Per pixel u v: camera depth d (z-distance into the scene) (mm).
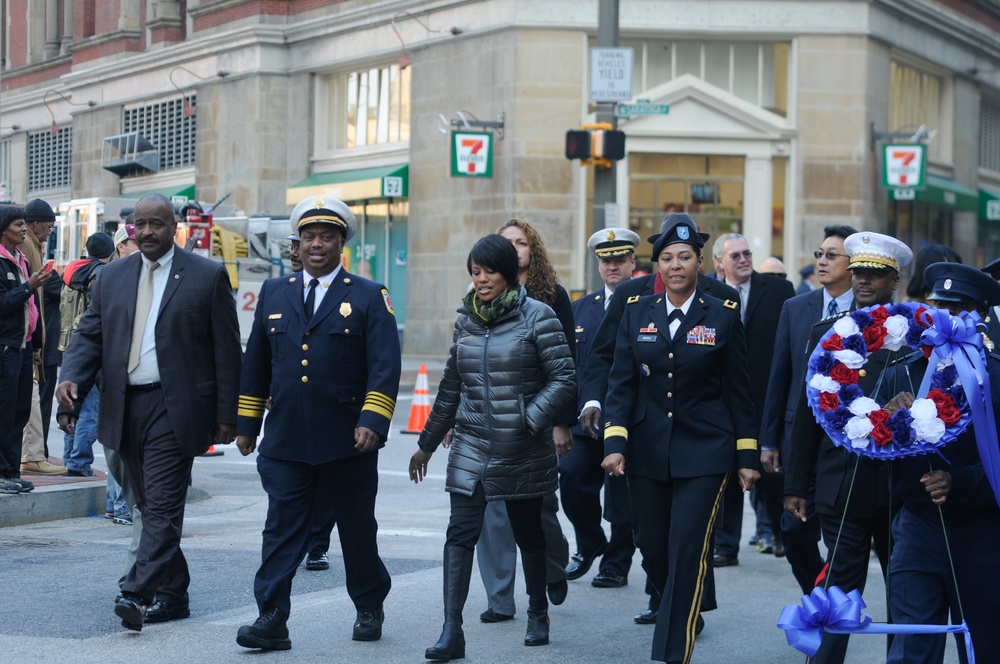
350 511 6547
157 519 6547
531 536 6609
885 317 4973
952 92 30062
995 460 4777
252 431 6629
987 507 4910
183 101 33719
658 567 6340
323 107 30281
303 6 30453
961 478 4820
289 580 6352
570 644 6742
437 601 7543
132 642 6375
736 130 25125
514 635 6926
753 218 25219
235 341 6781
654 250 6328
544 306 6480
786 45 25562
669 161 25125
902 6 26562
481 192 25484
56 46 41344
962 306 5211
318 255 6469
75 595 7301
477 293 6516
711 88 25031
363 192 27609
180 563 6883
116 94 36625
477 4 25578
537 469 6434
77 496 9922
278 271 23047
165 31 35031
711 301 6289
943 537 5020
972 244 31875
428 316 26750
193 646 6344
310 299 6523
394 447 15617
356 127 29484
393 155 28156
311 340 6422
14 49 43406
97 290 6820
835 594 4770
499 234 7195
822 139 25359
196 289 6680
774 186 25438
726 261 8695
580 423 8008
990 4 31016
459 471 6391
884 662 6746
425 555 8898
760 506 9812
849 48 25406
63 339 11352
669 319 6293
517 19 24812
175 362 6625
